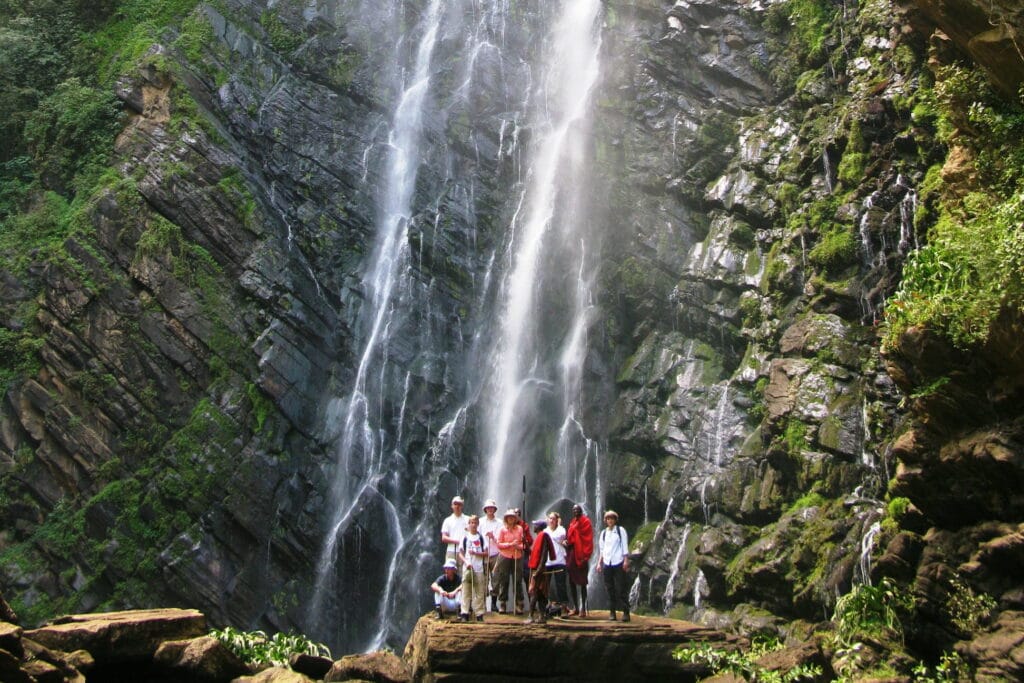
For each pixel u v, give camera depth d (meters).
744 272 26.31
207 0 29.45
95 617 14.25
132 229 25.48
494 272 28.62
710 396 25.22
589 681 14.23
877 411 21.00
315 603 23.39
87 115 27.27
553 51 32.00
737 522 22.92
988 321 13.87
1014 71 15.14
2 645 11.14
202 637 13.93
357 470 24.95
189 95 27.22
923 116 20.97
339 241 27.42
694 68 29.84
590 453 26.17
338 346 26.20
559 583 18.41
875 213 22.89
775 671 14.12
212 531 23.06
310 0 30.52
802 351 23.28
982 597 14.30
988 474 14.55
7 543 23.38
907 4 18.83
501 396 27.44
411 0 31.44
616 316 27.59
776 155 27.09
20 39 29.20
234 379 24.61
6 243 26.14
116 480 23.48
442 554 25.05
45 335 24.72
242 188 26.44
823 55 27.39
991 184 15.91
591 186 29.00
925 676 14.28
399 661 14.70
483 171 29.86
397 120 29.67
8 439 24.12
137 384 24.25
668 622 15.70
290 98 28.75
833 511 20.33
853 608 15.41
